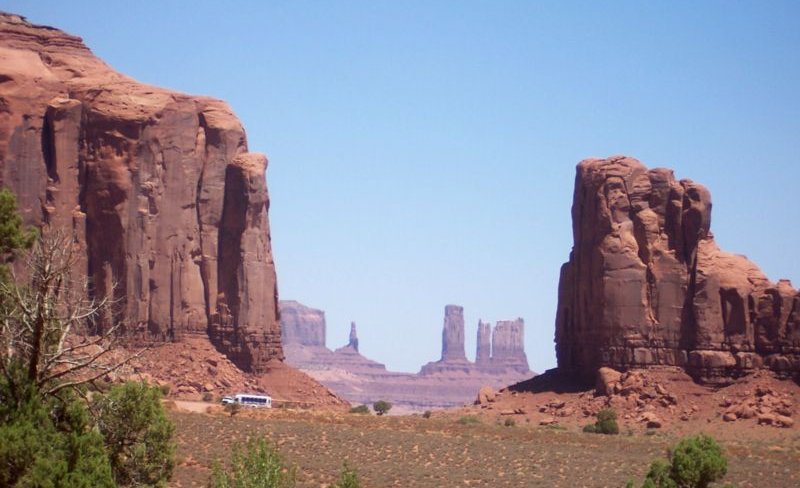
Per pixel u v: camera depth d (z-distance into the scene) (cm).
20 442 4728
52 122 12975
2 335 5084
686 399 12412
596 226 13162
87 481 4778
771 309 12800
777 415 11931
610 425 11669
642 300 12900
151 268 13238
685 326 12888
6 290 5119
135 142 13162
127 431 5534
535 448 10562
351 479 6438
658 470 7638
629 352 12812
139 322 13038
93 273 13000
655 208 13138
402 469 9594
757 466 10219
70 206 12962
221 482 5853
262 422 10719
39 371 5059
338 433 10538
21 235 5597
